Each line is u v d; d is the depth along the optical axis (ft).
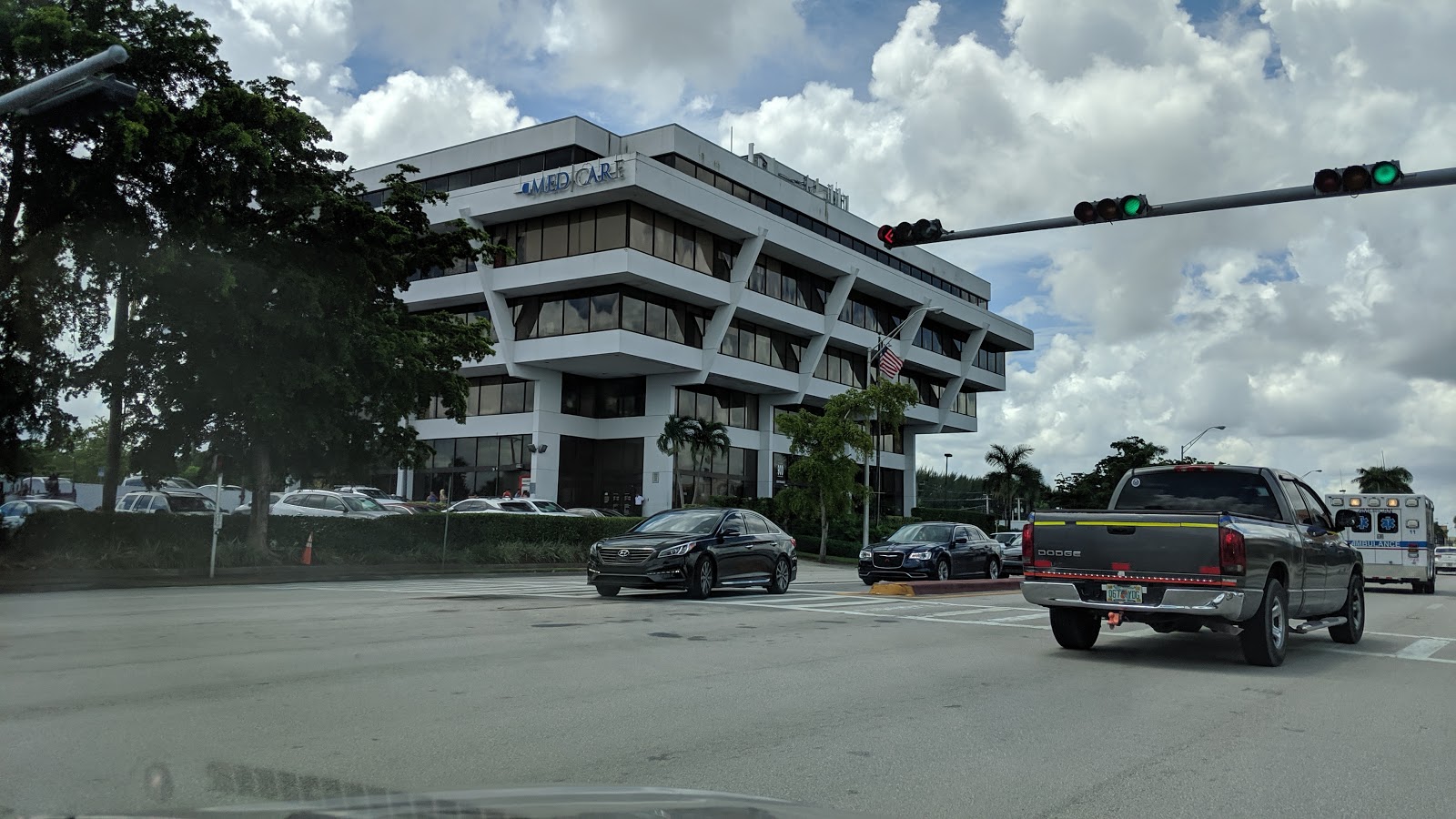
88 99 48.49
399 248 84.12
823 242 189.47
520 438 170.71
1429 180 40.75
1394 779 18.26
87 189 65.77
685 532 56.90
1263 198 44.39
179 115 67.10
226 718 21.07
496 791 9.36
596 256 155.22
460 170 177.06
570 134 165.58
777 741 20.11
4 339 68.13
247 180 69.92
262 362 71.56
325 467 82.89
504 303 167.43
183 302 68.64
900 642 37.22
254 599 52.60
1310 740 21.53
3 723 20.31
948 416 245.65
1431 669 33.22
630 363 164.14
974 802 16.12
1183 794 16.96
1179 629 34.53
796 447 141.79
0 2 61.98
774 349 191.62
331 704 22.74
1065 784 17.34
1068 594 33.99
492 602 51.47
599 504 177.37
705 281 167.53
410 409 85.30
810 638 37.65
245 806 8.86
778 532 64.34
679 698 24.59
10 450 69.97
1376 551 92.73
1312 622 38.91
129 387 72.18
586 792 9.19
